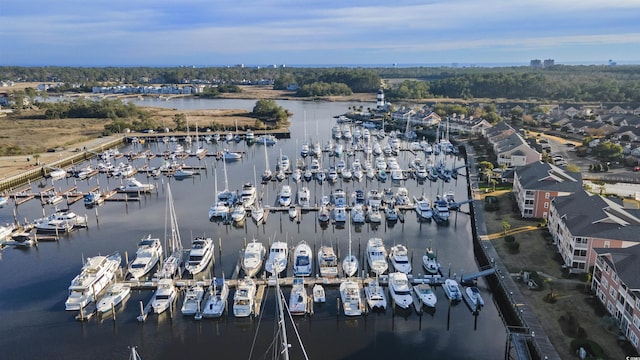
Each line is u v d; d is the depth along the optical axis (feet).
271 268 215.51
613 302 166.40
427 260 222.07
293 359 160.97
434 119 636.07
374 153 473.67
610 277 169.89
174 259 221.25
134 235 269.23
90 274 201.77
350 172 390.83
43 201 328.08
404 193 326.03
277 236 265.75
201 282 204.33
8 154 461.37
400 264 219.41
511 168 372.38
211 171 419.54
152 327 179.73
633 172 356.79
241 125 634.02
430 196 340.39
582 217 210.18
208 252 229.86
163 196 345.72
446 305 193.57
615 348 150.82
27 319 185.26
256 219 284.82
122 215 303.68
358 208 293.02
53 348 168.04
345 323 181.57
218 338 173.27
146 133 594.24
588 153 428.97
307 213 303.68
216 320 183.21
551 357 147.02
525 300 181.16
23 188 368.07
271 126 637.30
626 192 307.99
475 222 267.18
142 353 165.17
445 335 175.11
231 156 463.42
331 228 277.85
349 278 208.03
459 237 265.54
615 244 193.88
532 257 219.41
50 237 263.49
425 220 290.35
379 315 186.60
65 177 399.24
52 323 182.50
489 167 380.78
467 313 188.96
